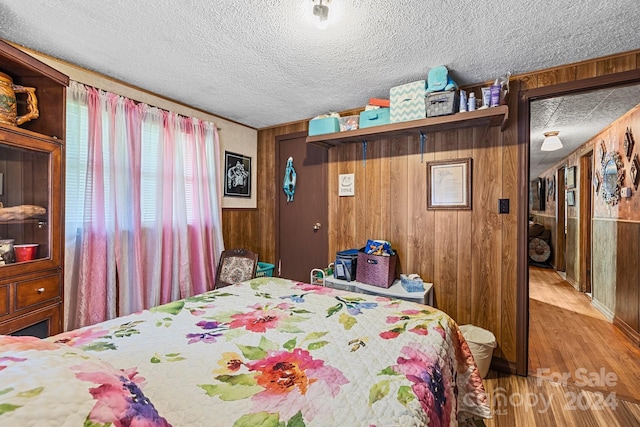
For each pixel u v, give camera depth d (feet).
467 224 7.77
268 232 11.75
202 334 4.01
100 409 1.79
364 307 5.14
